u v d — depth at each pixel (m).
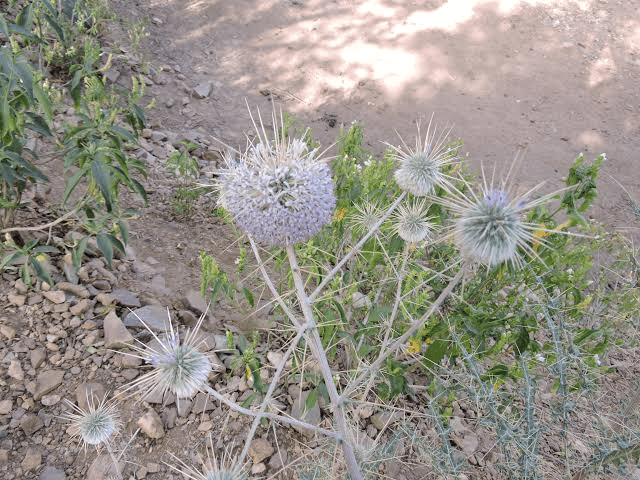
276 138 0.27
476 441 0.41
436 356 0.37
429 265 0.53
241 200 0.25
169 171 0.67
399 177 0.32
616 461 0.31
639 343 0.48
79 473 0.34
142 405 0.38
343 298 0.40
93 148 0.40
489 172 0.79
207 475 0.26
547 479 0.37
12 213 0.45
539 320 0.44
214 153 0.73
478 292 0.43
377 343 0.44
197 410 0.38
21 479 0.34
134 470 0.35
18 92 0.40
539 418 0.39
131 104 0.53
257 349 0.44
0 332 0.40
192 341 0.27
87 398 0.37
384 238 0.43
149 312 0.45
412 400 0.43
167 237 0.56
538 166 0.82
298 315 0.45
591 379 0.38
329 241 0.45
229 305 0.49
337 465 0.34
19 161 0.40
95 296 0.45
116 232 0.43
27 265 0.39
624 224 0.75
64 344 0.41
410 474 0.38
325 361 0.27
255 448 0.37
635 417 0.38
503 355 0.49
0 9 0.73
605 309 0.48
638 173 0.84
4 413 0.36
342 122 0.86
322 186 0.26
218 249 0.56
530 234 0.26
